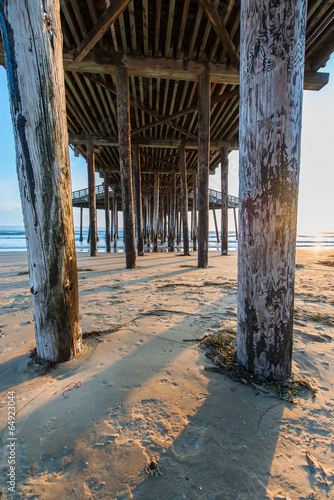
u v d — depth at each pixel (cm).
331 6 400
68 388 121
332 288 354
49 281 140
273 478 79
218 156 1080
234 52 407
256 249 124
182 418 102
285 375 128
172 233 1284
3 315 234
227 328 193
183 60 494
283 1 110
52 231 138
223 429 97
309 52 495
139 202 947
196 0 397
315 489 75
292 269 123
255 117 120
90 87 577
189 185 1741
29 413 105
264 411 107
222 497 73
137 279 414
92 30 378
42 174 134
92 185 883
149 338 177
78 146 929
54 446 90
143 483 77
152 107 712
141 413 105
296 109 117
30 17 124
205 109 522
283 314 123
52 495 73
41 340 145
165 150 1059
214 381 126
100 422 100
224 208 937
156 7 384
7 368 140
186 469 81
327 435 95
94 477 79
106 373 134
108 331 189
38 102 130
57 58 136
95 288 342
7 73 129
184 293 312
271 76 115
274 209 119
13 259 873
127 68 496
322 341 175
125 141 519
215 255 984
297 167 120
